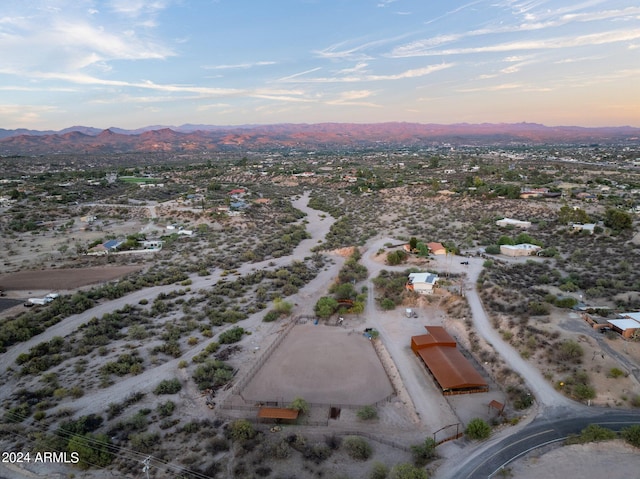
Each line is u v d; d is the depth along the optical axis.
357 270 89.88
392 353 57.62
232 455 38.31
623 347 49.06
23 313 70.38
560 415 41.75
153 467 36.78
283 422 43.50
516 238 103.75
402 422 43.56
